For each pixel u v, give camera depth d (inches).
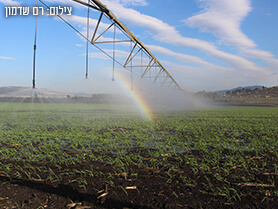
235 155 362.6
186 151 389.7
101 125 762.2
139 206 195.0
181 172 276.7
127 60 889.5
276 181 249.8
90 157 344.2
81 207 191.5
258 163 316.8
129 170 284.0
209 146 432.1
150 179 254.4
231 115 1269.7
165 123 831.7
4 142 451.5
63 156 348.8
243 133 603.5
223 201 204.4
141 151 388.8
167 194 217.3
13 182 240.5
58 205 195.3
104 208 191.6
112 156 353.4
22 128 671.1
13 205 194.1
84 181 241.9
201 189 229.0
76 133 572.4
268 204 198.7
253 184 238.8
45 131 610.9
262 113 1461.6
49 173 269.6
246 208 192.5
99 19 593.9
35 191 220.2
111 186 233.8
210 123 843.4
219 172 277.7
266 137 525.0
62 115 1192.8
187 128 701.3
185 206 195.5
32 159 331.6
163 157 340.2
